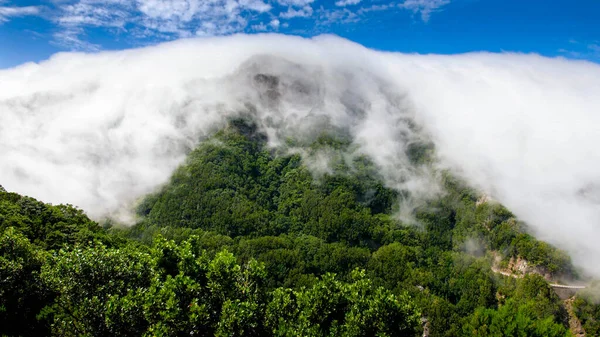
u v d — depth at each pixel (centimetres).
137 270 3762
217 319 3531
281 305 3741
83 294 3481
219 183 17450
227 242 12731
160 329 3130
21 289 4009
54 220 8138
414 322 3794
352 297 3916
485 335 4812
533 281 12144
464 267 14275
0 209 7400
